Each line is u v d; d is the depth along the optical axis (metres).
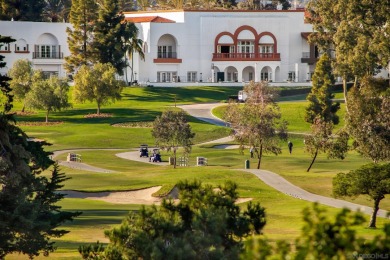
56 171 112.62
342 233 45.09
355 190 140.12
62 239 124.50
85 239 124.50
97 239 124.69
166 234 82.06
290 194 171.12
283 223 140.50
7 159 100.44
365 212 151.50
